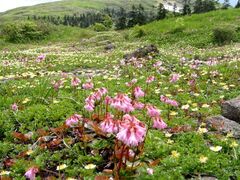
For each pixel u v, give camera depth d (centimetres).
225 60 2270
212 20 5438
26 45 5841
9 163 789
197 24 5253
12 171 773
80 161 761
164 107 1173
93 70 2167
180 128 923
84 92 1329
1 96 1318
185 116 1077
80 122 884
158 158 764
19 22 6650
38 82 1557
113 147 751
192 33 4738
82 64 2388
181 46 4272
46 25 6850
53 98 1255
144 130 540
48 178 691
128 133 526
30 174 618
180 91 1379
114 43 4984
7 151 873
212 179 685
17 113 1084
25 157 830
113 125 622
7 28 6438
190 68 1883
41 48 5025
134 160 693
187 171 700
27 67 2269
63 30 6912
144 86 1457
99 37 5844
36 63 2498
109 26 10269
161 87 1473
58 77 1728
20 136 905
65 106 1140
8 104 1225
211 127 935
